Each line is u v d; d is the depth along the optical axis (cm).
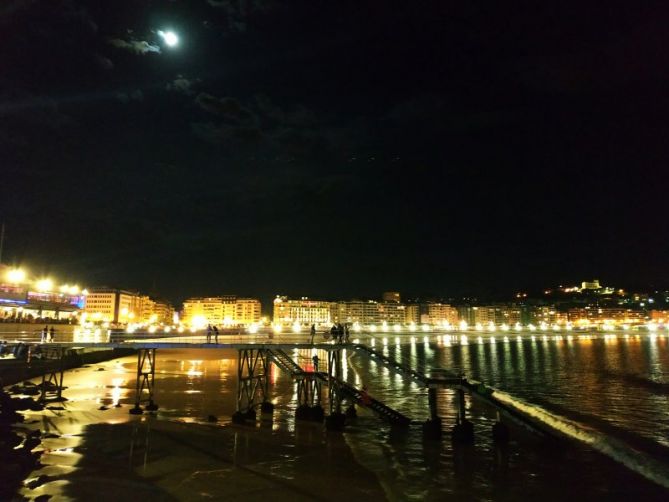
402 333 19088
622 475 2112
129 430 2548
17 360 4119
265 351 3244
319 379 3102
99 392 3953
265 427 2777
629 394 5066
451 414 3544
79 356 5997
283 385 4784
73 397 3672
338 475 1955
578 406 4234
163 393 3991
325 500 1681
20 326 6128
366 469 2056
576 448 2556
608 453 2462
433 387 2745
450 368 8388
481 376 6994
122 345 3309
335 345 2905
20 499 1539
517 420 2655
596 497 1848
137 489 1675
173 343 3177
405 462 2211
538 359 10625
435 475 2039
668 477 2094
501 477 2048
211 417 2905
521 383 6116
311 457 2195
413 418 3356
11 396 3356
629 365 8956
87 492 1625
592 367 8556
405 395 4550
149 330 12075
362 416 3219
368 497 1734
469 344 18675
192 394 3956
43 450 2119
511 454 2408
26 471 1820
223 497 1644
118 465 1936
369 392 4753
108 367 6106
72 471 1838
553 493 1878
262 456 2169
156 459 2036
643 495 1877
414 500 1747
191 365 6819
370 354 2873
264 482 1823
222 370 6075
